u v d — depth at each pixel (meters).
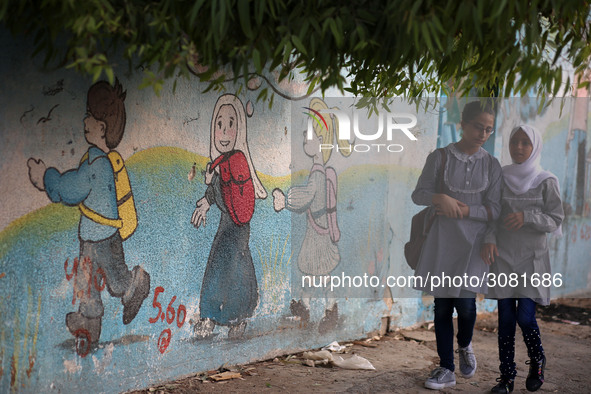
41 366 3.98
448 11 3.38
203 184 4.93
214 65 3.84
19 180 3.81
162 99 4.59
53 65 3.93
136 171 4.46
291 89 5.58
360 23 3.66
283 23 3.62
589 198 8.92
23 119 3.81
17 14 3.45
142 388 4.61
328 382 5.00
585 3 3.80
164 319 4.72
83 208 4.15
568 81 3.97
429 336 6.55
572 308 8.25
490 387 5.00
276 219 5.54
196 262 4.92
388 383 5.03
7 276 3.79
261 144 5.37
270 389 4.79
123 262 4.42
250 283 5.35
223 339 5.18
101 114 4.21
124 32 3.29
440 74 4.34
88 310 4.22
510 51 3.73
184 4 3.53
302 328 5.79
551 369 5.59
